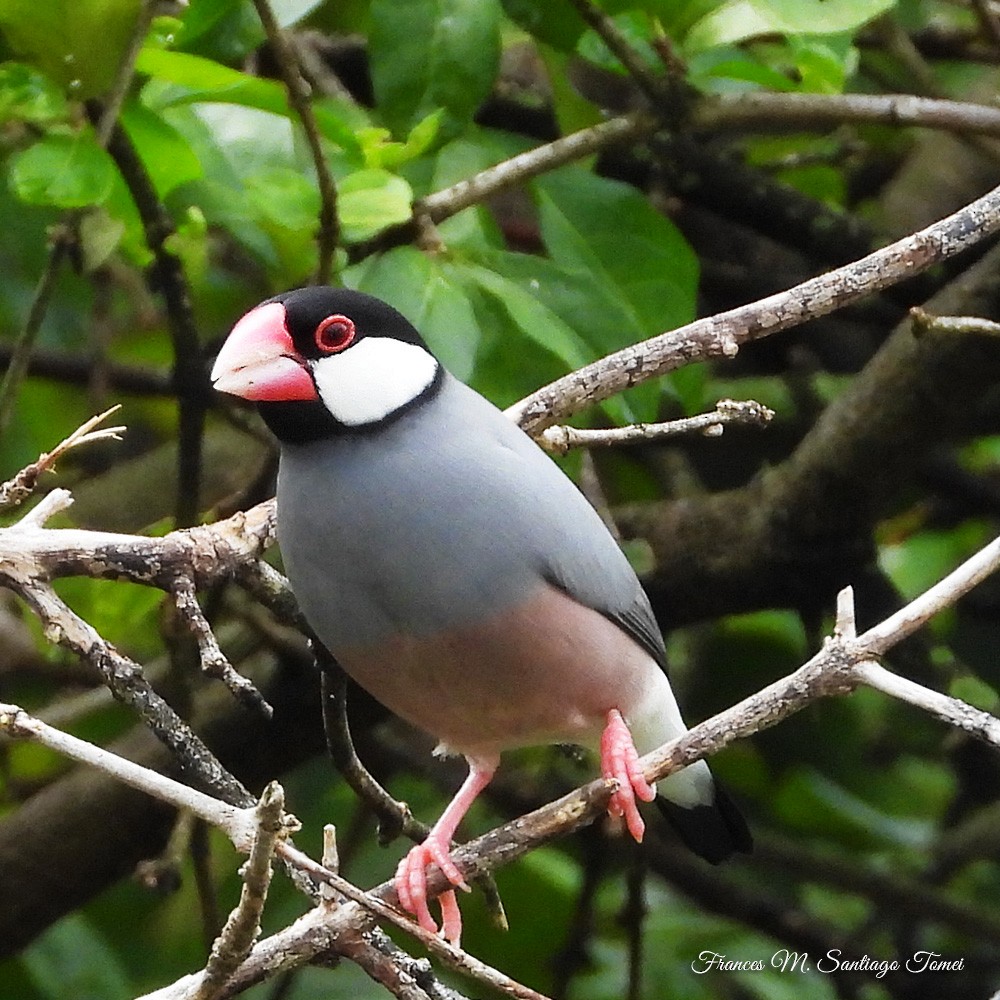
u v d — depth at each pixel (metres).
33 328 5.91
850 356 8.78
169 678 6.42
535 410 5.09
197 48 5.65
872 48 7.66
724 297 8.08
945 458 8.19
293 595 4.93
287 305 4.86
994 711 7.37
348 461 4.79
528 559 4.75
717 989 8.21
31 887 6.68
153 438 8.92
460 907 7.52
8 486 4.27
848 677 3.90
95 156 5.19
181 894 8.06
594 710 5.05
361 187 5.29
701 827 5.88
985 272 6.62
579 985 7.91
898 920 8.24
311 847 8.15
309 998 7.70
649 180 7.74
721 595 6.96
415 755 7.99
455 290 5.34
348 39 7.52
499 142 6.12
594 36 6.05
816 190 8.04
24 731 3.51
